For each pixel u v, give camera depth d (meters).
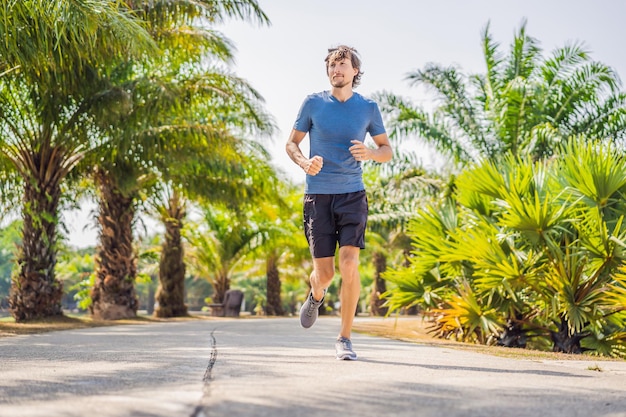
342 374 2.67
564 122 16.42
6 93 11.22
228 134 12.58
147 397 2.02
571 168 8.14
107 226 14.66
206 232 25.05
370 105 3.83
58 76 9.71
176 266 18.94
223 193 15.24
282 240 25.06
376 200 18.47
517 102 15.83
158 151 12.31
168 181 14.34
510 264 7.84
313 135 3.78
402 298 9.14
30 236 12.12
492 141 16.83
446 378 2.60
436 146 16.81
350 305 3.56
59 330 7.88
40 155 12.09
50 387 2.24
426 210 9.57
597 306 7.42
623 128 16.03
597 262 7.53
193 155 12.66
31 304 11.92
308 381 2.43
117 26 7.12
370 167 16.97
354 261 3.61
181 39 11.55
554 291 7.62
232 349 4.13
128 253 14.76
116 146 12.02
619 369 3.41
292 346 4.54
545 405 2.00
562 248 7.94
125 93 10.77
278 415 1.76
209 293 60.91
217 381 2.40
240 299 22.69
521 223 7.47
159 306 18.77
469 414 1.82
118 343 4.86
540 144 15.34
